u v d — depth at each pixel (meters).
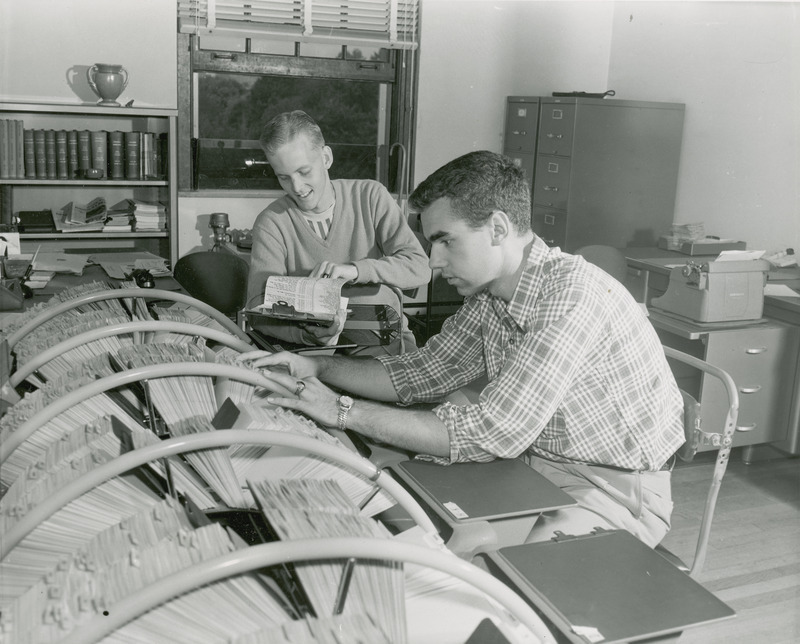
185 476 0.99
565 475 1.56
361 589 0.76
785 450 3.51
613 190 4.54
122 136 4.30
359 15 4.69
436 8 4.83
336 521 0.81
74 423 1.08
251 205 4.77
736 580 2.52
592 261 3.65
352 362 1.75
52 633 0.65
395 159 5.01
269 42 4.68
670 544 2.72
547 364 1.39
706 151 4.43
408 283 2.55
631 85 5.02
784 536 2.82
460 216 1.44
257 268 2.63
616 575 1.06
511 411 1.37
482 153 1.47
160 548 0.74
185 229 4.65
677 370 3.40
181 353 1.27
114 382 1.11
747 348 3.30
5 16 4.09
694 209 4.54
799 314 3.34
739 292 3.29
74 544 0.83
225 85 4.69
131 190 4.64
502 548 1.13
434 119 4.99
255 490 0.87
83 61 4.25
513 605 0.82
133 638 0.67
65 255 3.33
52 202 4.48
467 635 0.86
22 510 0.84
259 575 0.78
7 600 0.76
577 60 5.16
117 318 1.47
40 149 4.14
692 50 4.49
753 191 4.11
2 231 4.02
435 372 1.77
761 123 4.04
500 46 5.02
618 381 1.51
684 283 3.37
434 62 4.91
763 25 3.99
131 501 0.88
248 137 4.80
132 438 0.95
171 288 3.04
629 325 1.51
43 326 1.53
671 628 0.95
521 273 1.53
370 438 1.43
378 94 5.00
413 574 0.92
